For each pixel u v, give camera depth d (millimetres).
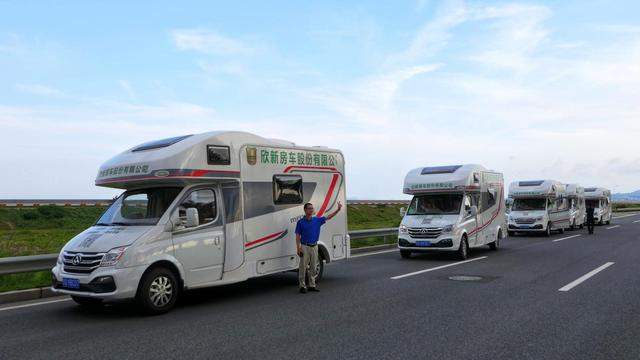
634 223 37812
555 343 6156
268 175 10086
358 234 17812
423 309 8133
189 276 8477
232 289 10383
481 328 6887
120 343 6312
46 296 9602
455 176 16016
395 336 6520
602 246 19109
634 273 11914
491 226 17859
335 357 5668
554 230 29688
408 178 16844
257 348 6035
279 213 10258
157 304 7969
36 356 5812
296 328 6984
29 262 9656
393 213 46906
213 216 9039
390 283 10820
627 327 6898
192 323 7355
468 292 9609
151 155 8781
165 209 8453
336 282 11094
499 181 18875
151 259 7895
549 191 25844
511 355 5703
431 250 15195
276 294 9750
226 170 9242
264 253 9883
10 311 8305
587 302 8578
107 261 7574
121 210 8898
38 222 33031
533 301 8688
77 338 6574
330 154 11719
